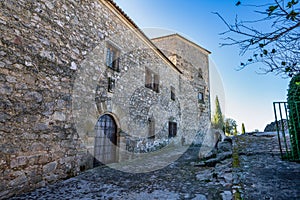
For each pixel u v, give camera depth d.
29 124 3.02
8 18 2.81
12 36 2.85
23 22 3.03
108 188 3.16
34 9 3.22
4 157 2.64
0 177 2.57
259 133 7.12
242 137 6.42
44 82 3.33
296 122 3.36
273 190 2.17
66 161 3.69
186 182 3.39
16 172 2.78
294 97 3.38
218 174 3.53
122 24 5.86
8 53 2.78
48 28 3.46
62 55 3.73
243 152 4.09
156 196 2.76
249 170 2.91
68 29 3.92
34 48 3.18
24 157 2.91
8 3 2.82
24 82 2.98
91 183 3.44
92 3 4.67
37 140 3.13
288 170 2.80
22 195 2.78
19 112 2.88
